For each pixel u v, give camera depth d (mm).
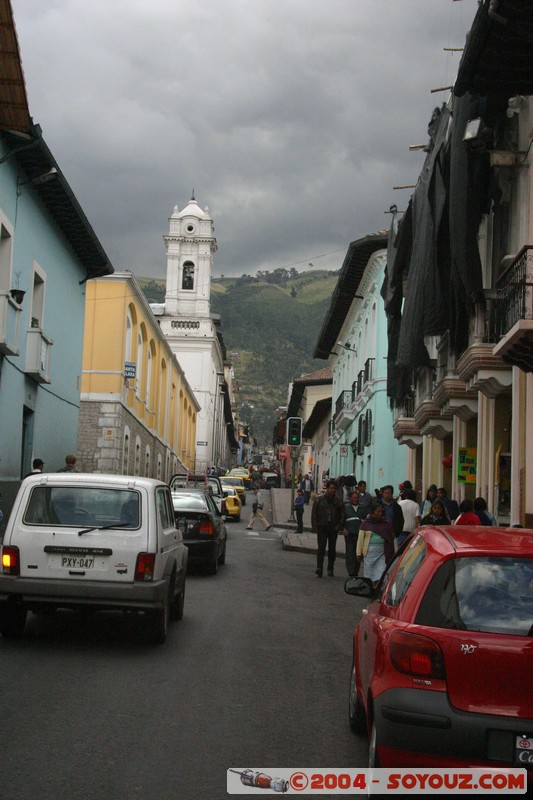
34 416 23188
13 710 6996
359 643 6590
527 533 5641
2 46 16609
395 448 34656
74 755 5980
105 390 33188
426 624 4914
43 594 9578
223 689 8133
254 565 20703
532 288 13281
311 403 72938
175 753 6145
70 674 8398
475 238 16500
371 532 14844
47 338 22516
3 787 5324
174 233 84000
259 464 178250
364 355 39250
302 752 6328
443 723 4625
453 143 16641
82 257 27234
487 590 4988
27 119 18406
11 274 20250
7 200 19734
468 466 20500
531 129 15219
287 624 12133
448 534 5559
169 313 83250
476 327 16953
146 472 42438
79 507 9914
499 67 12180
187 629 11289
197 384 82625
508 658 4672
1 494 19906
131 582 9672
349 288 40156
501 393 17750
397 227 25750
